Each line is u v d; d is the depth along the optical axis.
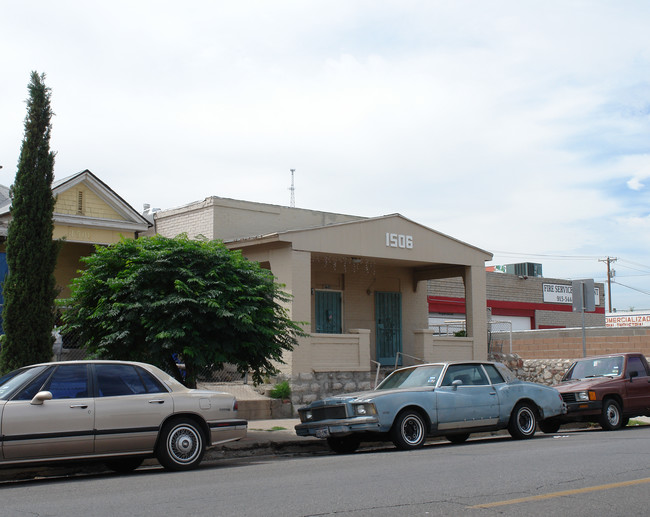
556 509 6.84
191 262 13.18
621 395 16.47
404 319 24.33
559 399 14.70
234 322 12.92
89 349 13.41
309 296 18.88
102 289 13.11
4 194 21.66
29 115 13.67
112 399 9.82
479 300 23.02
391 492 7.69
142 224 20.27
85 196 19.52
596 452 10.81
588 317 43.47
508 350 29.23
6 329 12.89
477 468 9.34
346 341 19.30
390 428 12.38
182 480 9.07
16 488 8.93
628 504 7.06
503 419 13.69
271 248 19.22
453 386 13.20
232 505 7.11
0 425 8.95
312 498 7.41
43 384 9.52
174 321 12.66
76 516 6.69
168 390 10.39
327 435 12.60
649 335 25.69
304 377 18.12
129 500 7.54
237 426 10.87
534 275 42.59
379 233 20.75
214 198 20.84
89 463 11.15
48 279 13.41
